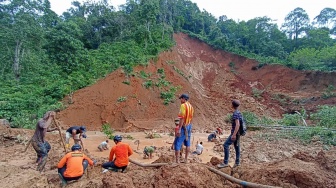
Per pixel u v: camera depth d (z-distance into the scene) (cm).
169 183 442
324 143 1327
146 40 3083
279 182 442
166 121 2027
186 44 4238
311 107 2744
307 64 3550
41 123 703
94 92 2083
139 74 2397
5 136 1175
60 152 967
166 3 4434
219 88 3438
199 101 2581
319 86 3136
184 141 626
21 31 2480
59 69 2448
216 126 2248
